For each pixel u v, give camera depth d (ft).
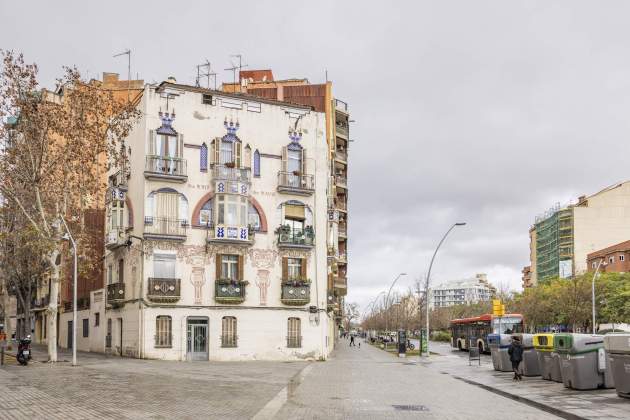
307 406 56.75
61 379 72.95
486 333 190.39
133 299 130.21
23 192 109.19
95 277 156.04
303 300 139.54
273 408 53.06
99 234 153.58
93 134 105.29
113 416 45.57
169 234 128.88
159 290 126.21
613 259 340.80
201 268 131.95
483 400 64.28
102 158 163.12
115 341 138.10
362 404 58.90
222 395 61.93
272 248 139.33
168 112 132.57
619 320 248.32
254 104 141.18
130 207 136.05
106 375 80.02
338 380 87.04
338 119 232.12
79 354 139.54
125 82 193.06
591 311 256.32
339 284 210.38
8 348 142.10
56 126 101.76
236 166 137.59
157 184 130.41
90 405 51.24
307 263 142.41
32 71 101.04
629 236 398.83
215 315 132.05
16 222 132.26
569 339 70.44
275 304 138.10
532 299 302.66
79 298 166.81
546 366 83.46
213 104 137.08
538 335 84.48
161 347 126.41
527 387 74.84
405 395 68.08
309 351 140.46
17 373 80.69
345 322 551.59
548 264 463.42
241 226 134.62
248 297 135.64
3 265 142.00
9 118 102.89
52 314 103.09
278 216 141.08
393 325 362.12
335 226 204.74
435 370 111.96
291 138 144.05
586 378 69.36
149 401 54.95
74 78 104.17
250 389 69.05
